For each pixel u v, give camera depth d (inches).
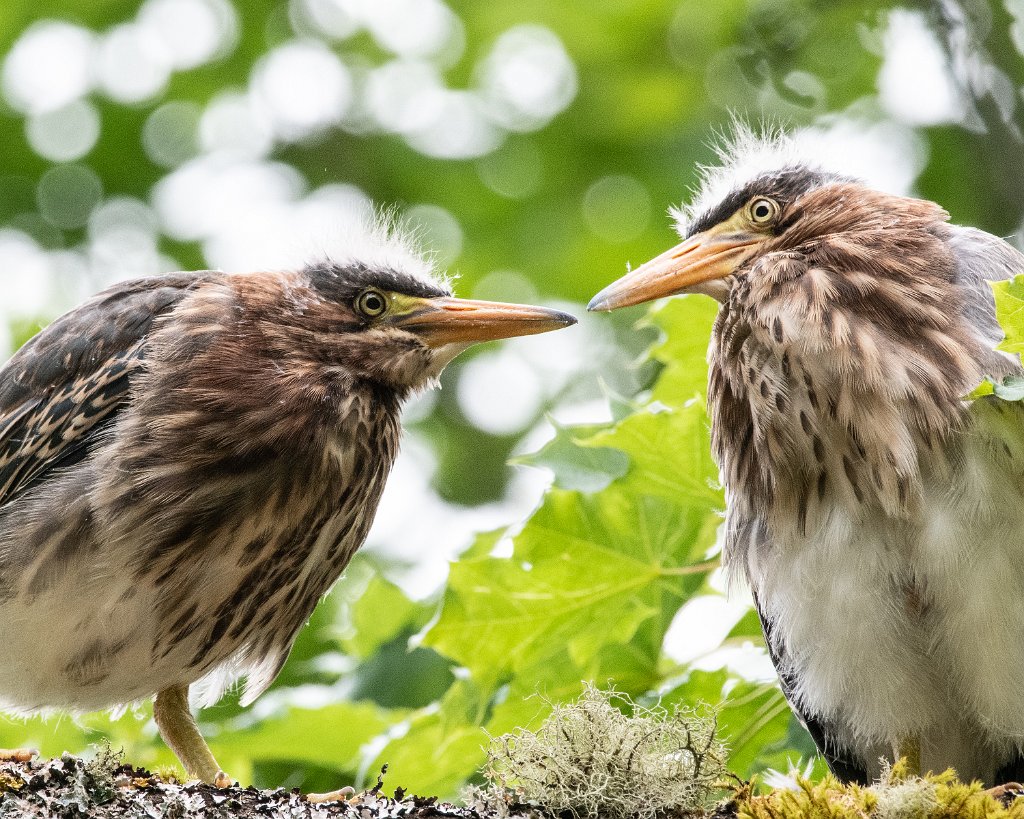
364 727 441.7
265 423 386.6
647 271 413.1
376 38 763.4
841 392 366.3
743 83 697.6
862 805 273.7
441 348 422.6
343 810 285.0
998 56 560.4
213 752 440.1
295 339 404.5
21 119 749.9
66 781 279.3
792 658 392.5
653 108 729.6
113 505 371.9
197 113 762.8
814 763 442.0
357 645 475.8
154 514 372.5
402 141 759.7
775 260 395.5
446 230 759.7
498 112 762.2
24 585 372.8
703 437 399.9
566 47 743.7
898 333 368.8
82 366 398.9
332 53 766.5
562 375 771.4
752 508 394.3
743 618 438.3
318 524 399.2
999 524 350.0
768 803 278.4
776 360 382.0
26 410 401.4
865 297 374.6
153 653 382.9
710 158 713.6
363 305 416.8
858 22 633.6
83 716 468.1
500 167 755.4
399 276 422.0
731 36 690.8
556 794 288.8
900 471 354.9
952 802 271.4
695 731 296.0
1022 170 553.3
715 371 406.3
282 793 289.4
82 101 753.0
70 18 743.1
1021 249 549.0
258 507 383.6
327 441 396.2
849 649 367.2
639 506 406.3
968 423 353.1
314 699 460.1
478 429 768.9
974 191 574.2
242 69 760.3
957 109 579.2
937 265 377.7
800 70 666.2
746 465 395.5
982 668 357.4
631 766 289.7
